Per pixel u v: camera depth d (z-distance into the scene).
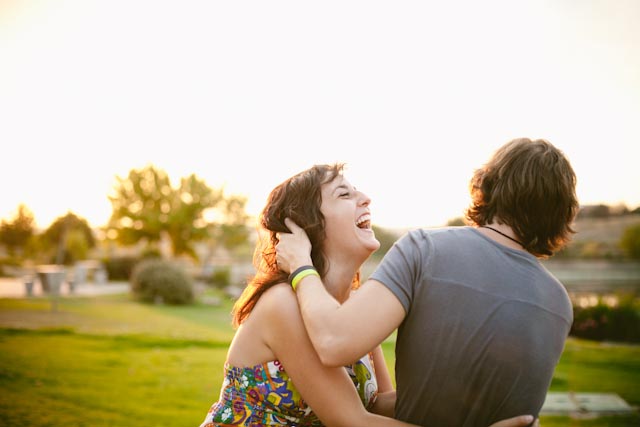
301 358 1.49
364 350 1.30
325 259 1.69
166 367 6.08
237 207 24.91
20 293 16.08
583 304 9.57
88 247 31.06
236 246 25.17
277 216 1.71
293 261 1.57
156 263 15.46
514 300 1.31
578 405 4.53
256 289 1.66
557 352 1.36
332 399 1.48
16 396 4.67
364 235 1.71
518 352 1.29
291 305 1.52
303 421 1.59
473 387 1.32
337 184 1.73
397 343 1.43
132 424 4.00
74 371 5.70
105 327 9.39
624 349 7.82
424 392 1.36
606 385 5.50
